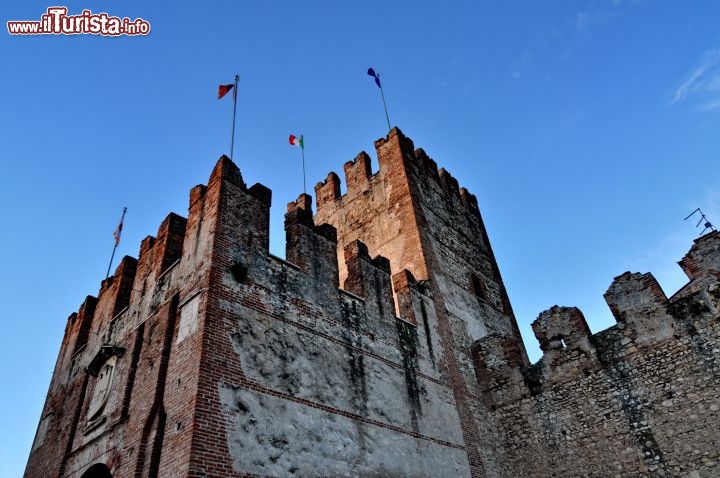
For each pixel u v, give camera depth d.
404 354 18.09
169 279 15.27
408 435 15.87
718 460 14.88
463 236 29.66
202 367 11.43
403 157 28.33
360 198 29.50
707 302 16.89
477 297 26.48
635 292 18.62
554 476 17.84
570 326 19.84
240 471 10.79
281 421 12.27
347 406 14.37
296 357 13.77
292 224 17.03
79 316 21.55
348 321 16.42
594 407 17.97
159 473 10.80
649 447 16.25
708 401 15.70
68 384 18.86
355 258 19.03
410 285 21.11
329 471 12.64
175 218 18.02
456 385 19.84
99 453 13.61
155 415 11.88
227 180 15.40
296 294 15.08
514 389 20.30
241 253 14.23
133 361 14.55
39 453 17.83
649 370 17.25
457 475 16.77
